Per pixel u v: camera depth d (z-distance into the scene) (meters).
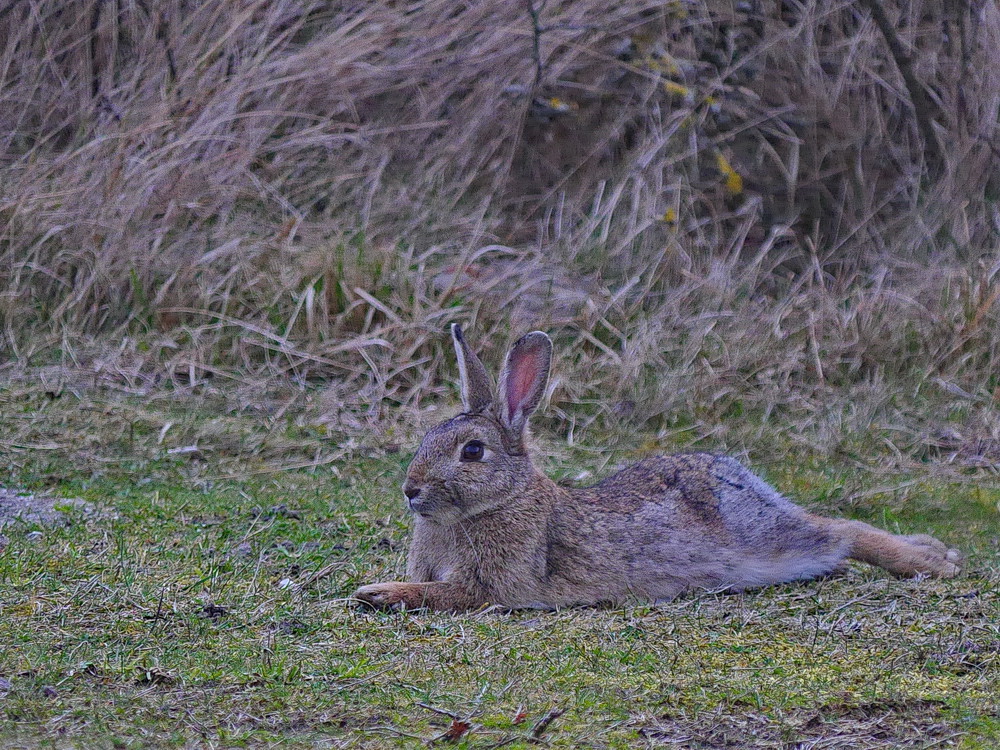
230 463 11.05
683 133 15.70
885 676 6.17
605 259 14.50
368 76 15.66
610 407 12.27
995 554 8.85
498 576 7.66
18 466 10.64
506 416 7.88
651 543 7.96
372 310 13.18
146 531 9.02
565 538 7.81
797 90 16.23
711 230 15.52
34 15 15.73
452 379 12.66
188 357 12.91
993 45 16.70
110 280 13.58
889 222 15.90
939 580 8.13
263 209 14.84
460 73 15.95
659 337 13.24
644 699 5.83
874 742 5.34
